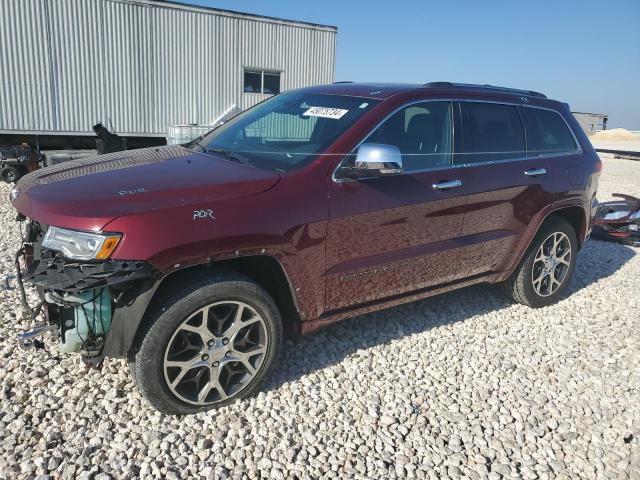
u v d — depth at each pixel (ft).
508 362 12.05
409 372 11.27
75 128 45.68
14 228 21.01
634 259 21.42
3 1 40.68
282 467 8.24
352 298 10.83
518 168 13.52
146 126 49.11
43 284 7.89
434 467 8.55
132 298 8.25
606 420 10.18
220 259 8.74
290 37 55.47
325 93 12.57
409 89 11.97
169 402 8.84
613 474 8.76
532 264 14.57
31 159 34.65
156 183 8.99
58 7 42.91
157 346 8.45
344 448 8.80
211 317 9.01
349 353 11.81
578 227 16.02
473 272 13.23
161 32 47.91
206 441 8.58
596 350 12.98
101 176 9.41
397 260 11.25
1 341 11.00
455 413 9.98
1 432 8.38
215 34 50.67
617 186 47.67
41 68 43.14
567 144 15.40
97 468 7.84
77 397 9.39
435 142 12.00
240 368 9.66
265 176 9.61
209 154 11.30
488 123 13.26
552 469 8.79
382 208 10.70
